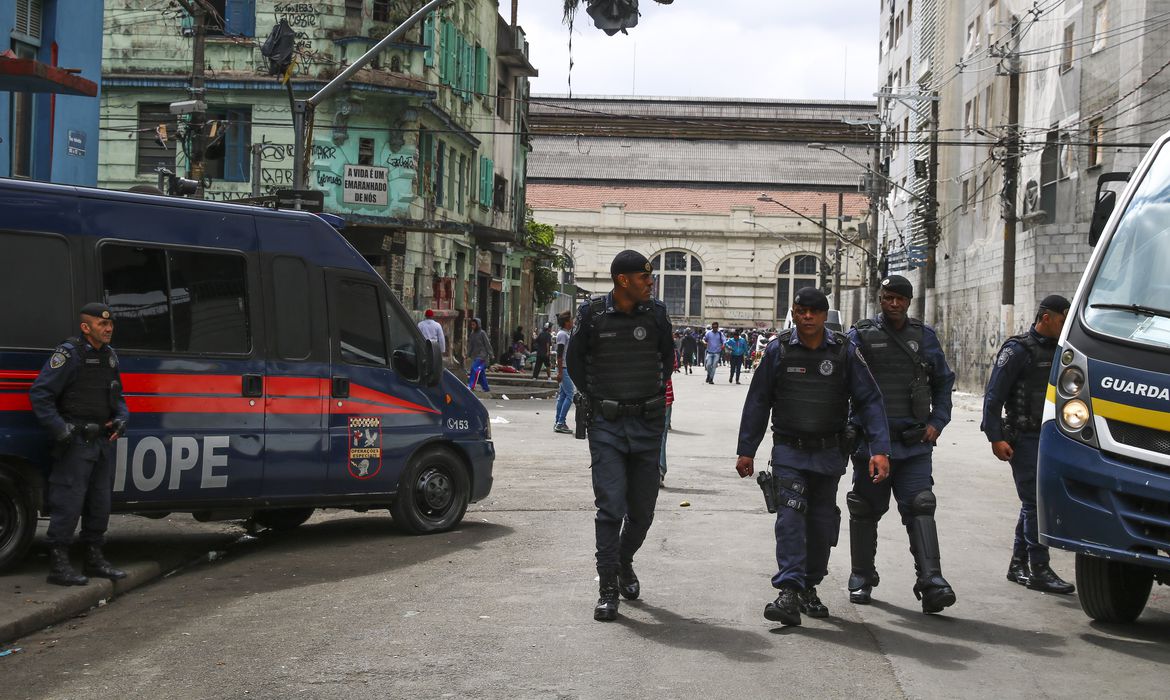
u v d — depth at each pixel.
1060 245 33.41
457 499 10.39
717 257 90.69
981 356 40.34
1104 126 32.25
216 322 9.05
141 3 31.55
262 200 15.79
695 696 5.35
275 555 9.23
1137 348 6.64
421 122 33.41
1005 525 10.98
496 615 6.98
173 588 8.04
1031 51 34.91
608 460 6.93
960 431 23.73
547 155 98.38
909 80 58.34
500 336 48.44
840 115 102.31
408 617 6.95
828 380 6.82
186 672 5.82
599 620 6.83
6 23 14.98
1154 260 6.99
